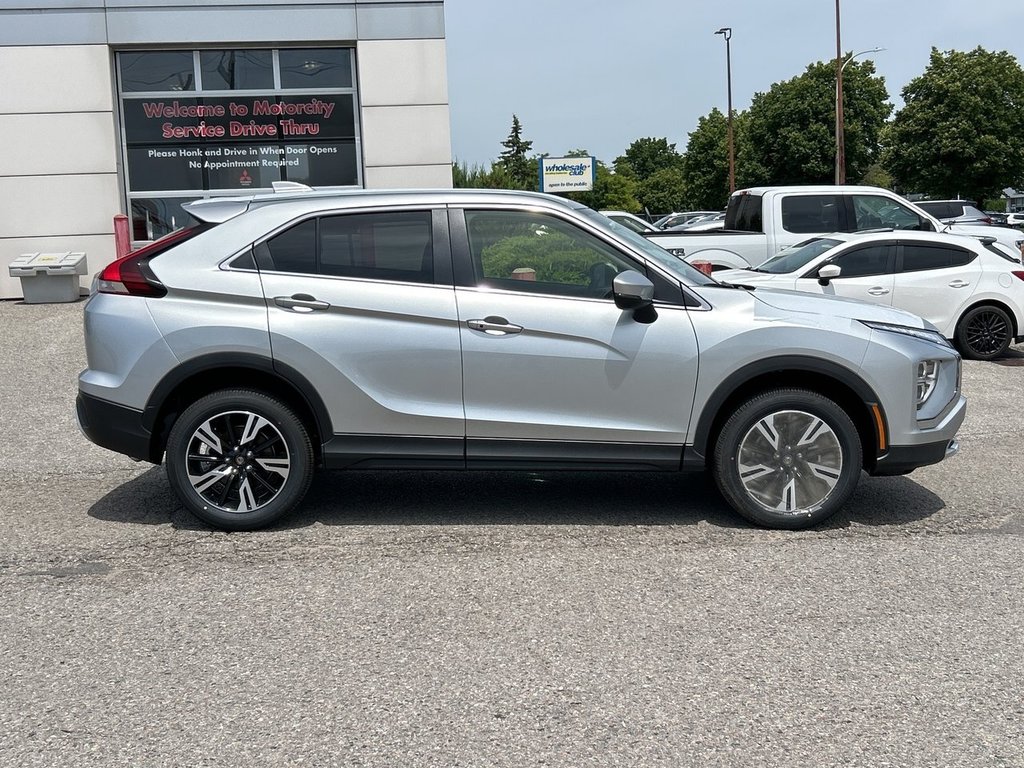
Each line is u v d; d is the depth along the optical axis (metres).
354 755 3.05
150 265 5.19
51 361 11.12
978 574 4.62
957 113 55.59
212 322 5.07
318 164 16.80
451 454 5.20
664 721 3.26
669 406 5.16
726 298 5.23
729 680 3.55
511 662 3.71
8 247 16.12
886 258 11.64
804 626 4.03
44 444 7.47
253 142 16.62
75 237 16.27
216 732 3.20
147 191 16.53
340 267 5.18
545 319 5.09
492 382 5.12
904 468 5.30
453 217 5.22
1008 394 9.56
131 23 15.88
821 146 62.41
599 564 4.78
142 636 3.96
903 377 5.16
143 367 5.08
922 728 3.21
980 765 2.99
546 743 3.12
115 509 5.73
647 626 4.04
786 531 5.27
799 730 3.20
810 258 11.67
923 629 4.00
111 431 5.16
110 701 3.42
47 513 5.66
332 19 16.20
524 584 4.52
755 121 65.19
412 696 3.44
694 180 74.94
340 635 3.96
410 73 16.47
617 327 5.11
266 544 5.09
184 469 5.18
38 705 3.39
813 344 5.10
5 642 3.91
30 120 15.92
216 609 4.24
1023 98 55.66
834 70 62.88
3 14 15.65
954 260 11.72
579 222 5.25
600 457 5.21
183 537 5.21
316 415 5.15
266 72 16.50
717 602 4.29
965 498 5.93
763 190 13.75
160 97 16.36
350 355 5.09
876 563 4.78
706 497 5.95
